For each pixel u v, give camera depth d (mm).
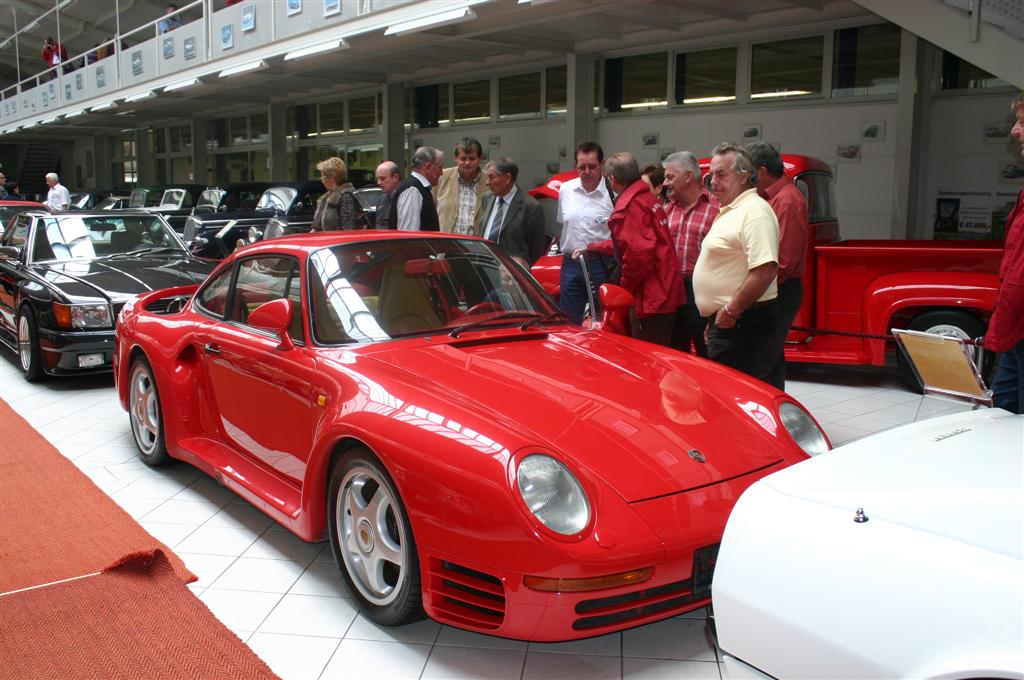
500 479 2402
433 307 3607
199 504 4125
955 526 1671
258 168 20359
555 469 2459
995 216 8172
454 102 14117
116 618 2918
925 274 5840
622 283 4691
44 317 6535
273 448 3510
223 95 17578
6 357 8148
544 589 2332
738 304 3883
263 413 3557
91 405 6195
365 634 2861
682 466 2654
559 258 7355
